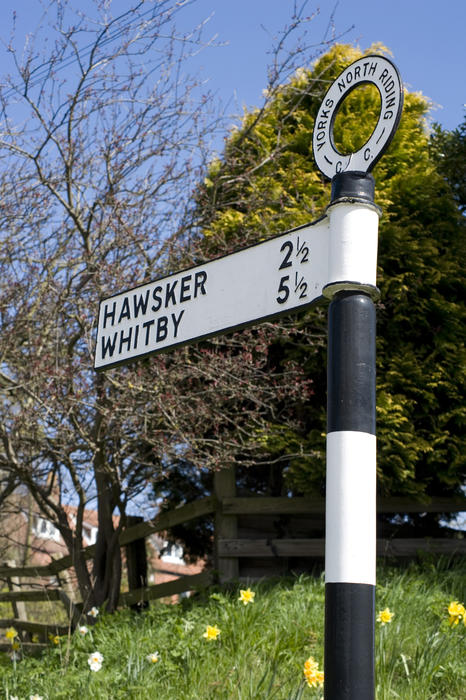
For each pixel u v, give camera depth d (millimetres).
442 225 8734
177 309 2871
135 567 9539
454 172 10031
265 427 8219
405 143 9047
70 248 8023
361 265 2314
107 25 7621
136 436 7246
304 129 8961
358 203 2352
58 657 5918
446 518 9211
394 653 4684
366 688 2023
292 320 8109
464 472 8297
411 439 7898
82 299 7551
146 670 4863
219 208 8805
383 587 6184
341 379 2219
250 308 2627
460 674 4598
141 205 7926
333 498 2148
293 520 8648
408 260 8281
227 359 7406
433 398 7988
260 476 9750
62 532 8195
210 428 8570
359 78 2484
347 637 2047
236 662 4824
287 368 7812
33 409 7281
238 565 8266
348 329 2262
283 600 6055
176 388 7309
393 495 8336
